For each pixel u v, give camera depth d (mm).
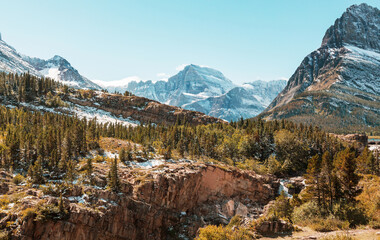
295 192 100375
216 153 113438
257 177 98938
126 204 64688
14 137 81688
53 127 105812
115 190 65062
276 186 101062
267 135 137375
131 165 86000
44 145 80312
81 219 55344
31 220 49938
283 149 126938
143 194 70125
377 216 44812
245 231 40281
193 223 75375
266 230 41094
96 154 92375
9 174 66688
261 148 130750
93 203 60281
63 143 85625
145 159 93375
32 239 49688
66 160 75688
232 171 93688
